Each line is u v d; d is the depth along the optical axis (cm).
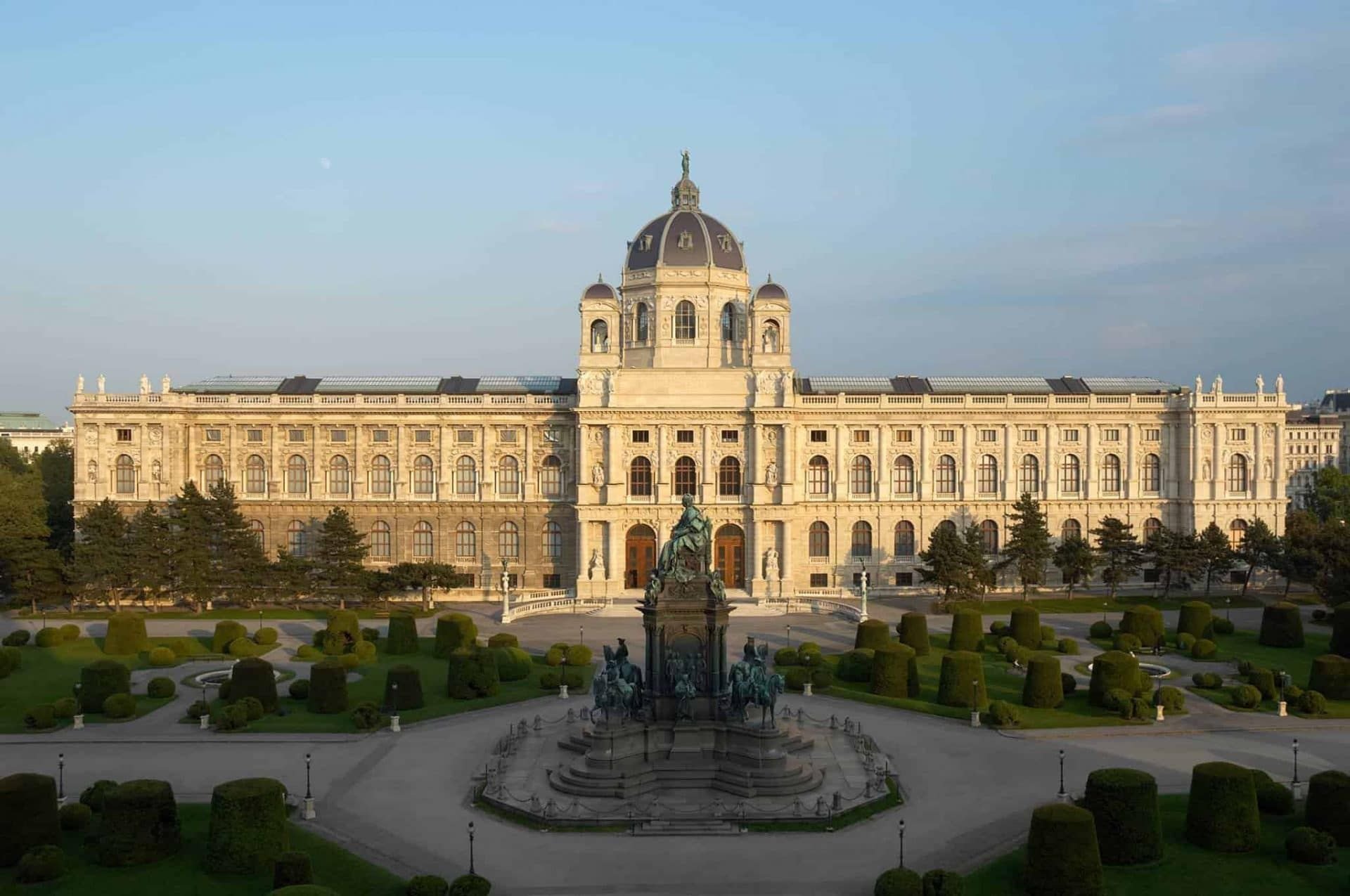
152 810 6000
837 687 10012
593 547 15175
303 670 10575
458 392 16412
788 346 15325
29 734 8481
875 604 14600
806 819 6600
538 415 15638
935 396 15650
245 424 15762
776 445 15162
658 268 15550
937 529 14588
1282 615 11531
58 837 6112
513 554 15688
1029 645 11506
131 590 14538
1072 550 14438
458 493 15800
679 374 15275
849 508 15550
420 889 5491
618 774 7056
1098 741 8300
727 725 7469
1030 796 7031
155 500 15488
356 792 7169
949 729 8656
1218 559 14500
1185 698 9506
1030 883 5609
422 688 9800
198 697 9562
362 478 15762
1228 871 5894
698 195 16862
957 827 6525
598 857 6134
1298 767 7562
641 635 12588
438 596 15538
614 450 15125
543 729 8531
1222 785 6122
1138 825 5941
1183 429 15850
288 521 15775
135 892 5653
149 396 15575
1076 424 15825
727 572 15350
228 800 5859
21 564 13725
